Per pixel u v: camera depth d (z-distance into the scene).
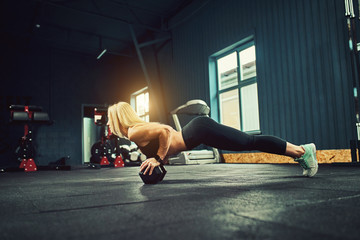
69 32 9.12
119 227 0.80
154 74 9.32
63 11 8.01
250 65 6.32
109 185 2.05
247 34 6.08
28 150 6.12
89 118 10.66
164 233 0.72
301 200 1.12
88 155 10.42
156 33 9.28
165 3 7.90
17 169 5.78
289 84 5.18
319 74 4.68
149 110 9.34
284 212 0.91
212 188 1.62
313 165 2.01
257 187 1.58
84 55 10.70
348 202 1.06
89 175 3.52
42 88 9.84
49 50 10.08
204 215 0.91
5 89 9.27
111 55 11.15
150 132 1.78
